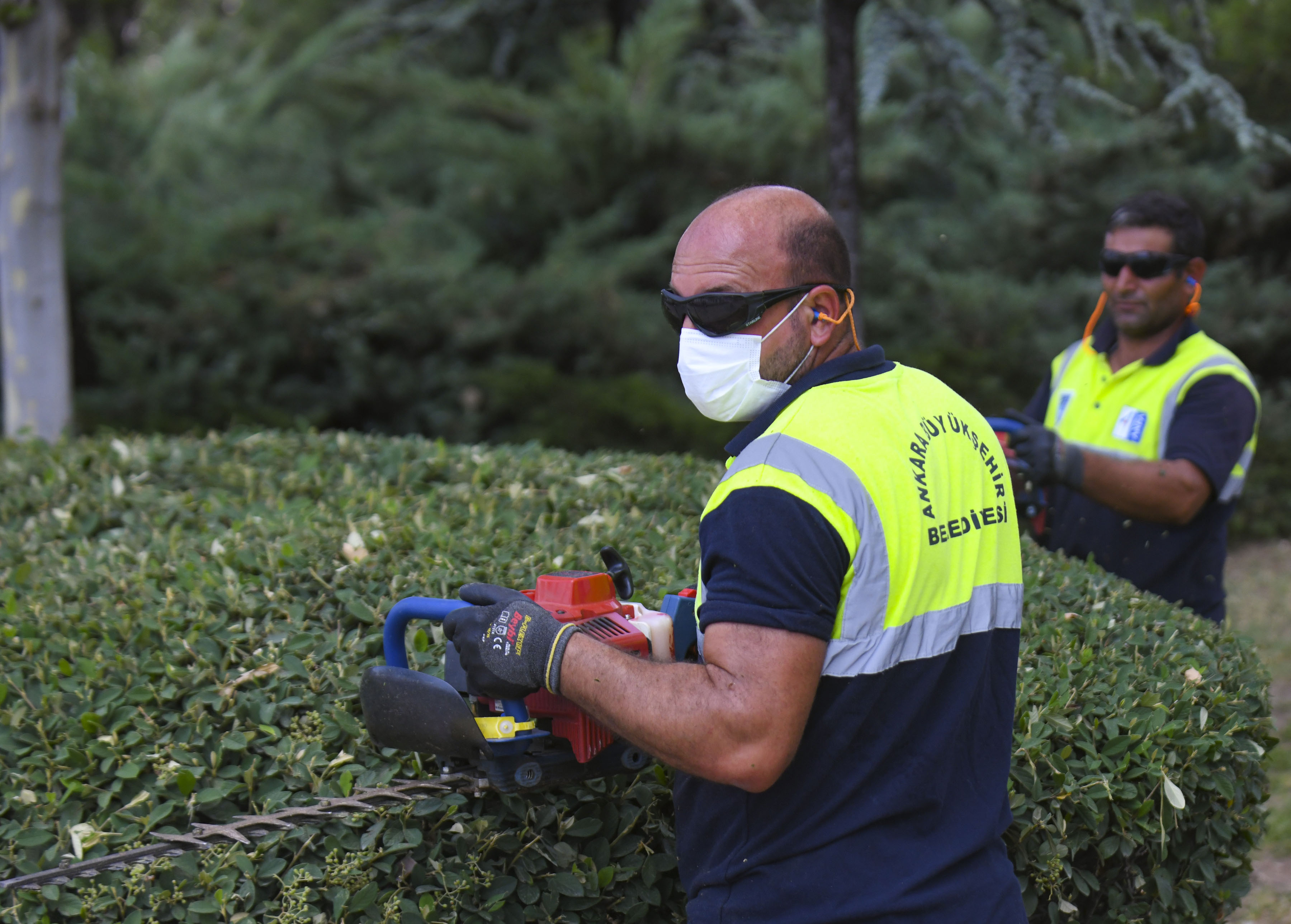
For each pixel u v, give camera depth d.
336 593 2.56
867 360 1.71
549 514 3.32
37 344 5.58
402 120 9.77
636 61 9.14
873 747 1.61
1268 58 9.02
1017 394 9.24
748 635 1.48
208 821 2.12
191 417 8.50
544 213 9.38
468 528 3.06
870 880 1.60
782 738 1.47
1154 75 4.67
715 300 1.64
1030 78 4.64
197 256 8.58
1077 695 2.42
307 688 2.32
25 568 2.88
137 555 2.96
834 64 4.55
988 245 9.79
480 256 9.30
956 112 5.35
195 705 2.25
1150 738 2.35
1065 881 2.32
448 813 2.09
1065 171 9.30
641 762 1.90
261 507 3.37
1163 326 3.39
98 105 9.40
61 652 2.42
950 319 9.23
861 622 1.55
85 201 8.79
